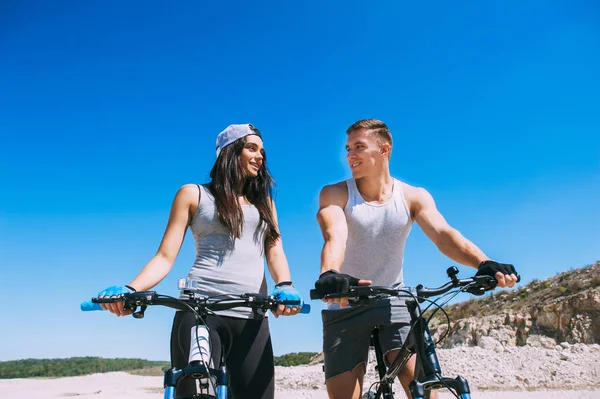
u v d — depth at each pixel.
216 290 3.50
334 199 4.13
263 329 3.64
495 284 2.96
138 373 19.45
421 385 2.78
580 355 13.70
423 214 4.12
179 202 3.63
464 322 23.39
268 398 3.55
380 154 4.07
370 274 4.13
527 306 23.11
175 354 3.38
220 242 3.62
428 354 2.93
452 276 2.98
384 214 4.09
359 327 3.93
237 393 3.47
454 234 3.89
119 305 2.87
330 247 3.73
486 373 12.96
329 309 4.11
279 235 3.90
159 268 3.45
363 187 4.17
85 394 13.45
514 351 14.52
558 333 21.23
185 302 2.95
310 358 26.92
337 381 4.01
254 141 3.84
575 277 24.05
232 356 3.51
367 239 4.09
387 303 3.92
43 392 14.27
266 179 3.93
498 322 22.50
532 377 12.41
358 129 4.10
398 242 4.14
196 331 2.90
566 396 10.18
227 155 3.76
